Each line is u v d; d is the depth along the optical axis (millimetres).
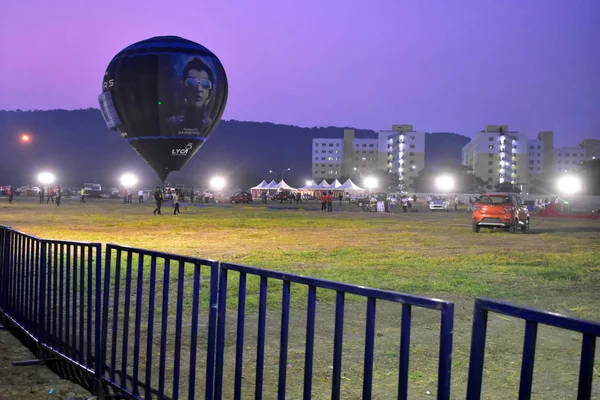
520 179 162250
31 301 6480
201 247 17281
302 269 12047
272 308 8039
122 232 23250
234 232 23828
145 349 6137
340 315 2992
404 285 9898
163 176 27938
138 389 4910
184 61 26484
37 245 6367
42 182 96375
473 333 2357
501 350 5996
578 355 5816
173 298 8930
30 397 4898
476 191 149250
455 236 22188
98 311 5047
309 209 55125
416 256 14672
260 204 72125
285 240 20000
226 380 5133
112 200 75812
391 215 43750
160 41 26953
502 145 161500
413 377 5148
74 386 5219
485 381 5035
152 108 26281
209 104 27156
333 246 17688
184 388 4938
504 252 15820
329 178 189750
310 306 3146
